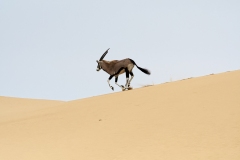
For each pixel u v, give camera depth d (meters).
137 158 43.16
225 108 55.31
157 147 45.75
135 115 63.53
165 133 50.38
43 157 49.34
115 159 44.09
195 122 52.19
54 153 50.69
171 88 80.56
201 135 46.84
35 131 66.75
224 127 47.88
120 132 55.28
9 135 66.69
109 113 69.44
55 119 74.12
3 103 182.88
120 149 47.69
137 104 71.81
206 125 50.00
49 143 56.81
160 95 75.44
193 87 75.50
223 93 64.00
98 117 68.12
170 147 44.94
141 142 48.88
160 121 56.41
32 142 59.03
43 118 78.31
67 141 56.19
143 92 83.25
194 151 42.25
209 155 40.38
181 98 67.88
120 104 75.38
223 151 40.81
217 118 51.78
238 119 49.53
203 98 63.94
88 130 60.41
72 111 79.06
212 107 57.34
